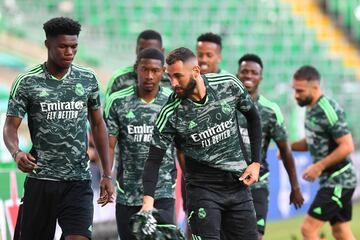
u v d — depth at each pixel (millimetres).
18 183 28781
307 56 73562
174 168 24297
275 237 39969
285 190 46125
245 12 73500
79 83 20938
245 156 20719
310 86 28594
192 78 19453
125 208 24391
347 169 29094
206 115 19984
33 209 21156
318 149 28984
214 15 72625
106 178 21891
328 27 75562
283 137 26500
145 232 18625
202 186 20594
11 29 66625
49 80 20703
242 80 26406
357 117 70500
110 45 68875
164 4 72000
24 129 52156
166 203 23938
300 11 75375
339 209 29328
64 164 20938
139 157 24156
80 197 21062
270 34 73375
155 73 23859
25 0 69375
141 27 70750
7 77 60438
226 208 20750
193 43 71062
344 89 72125
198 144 20234
